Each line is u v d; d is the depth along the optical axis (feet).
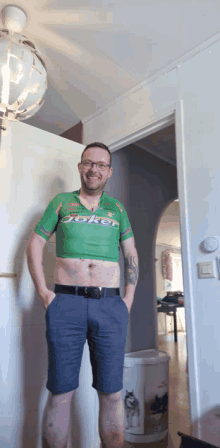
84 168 4.78
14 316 5.16
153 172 10.62
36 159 6.10
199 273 5.02
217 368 4.56
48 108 7.57
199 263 5.05
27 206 5.75
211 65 5.53
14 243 5.41
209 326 4.76
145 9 4.94
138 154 10.12
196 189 5.34
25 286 5.41
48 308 4.10
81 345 4.18
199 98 5.61
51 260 5.94
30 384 5.16
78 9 4.90
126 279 4.84
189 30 5.41
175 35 5.50
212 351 4.66
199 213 5.22
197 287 5.02
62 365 3.95
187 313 5.02
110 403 4.06
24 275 5.44
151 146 10.35
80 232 4.44
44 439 3.93
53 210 4.68
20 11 4.89
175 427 6.74
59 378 3.92
